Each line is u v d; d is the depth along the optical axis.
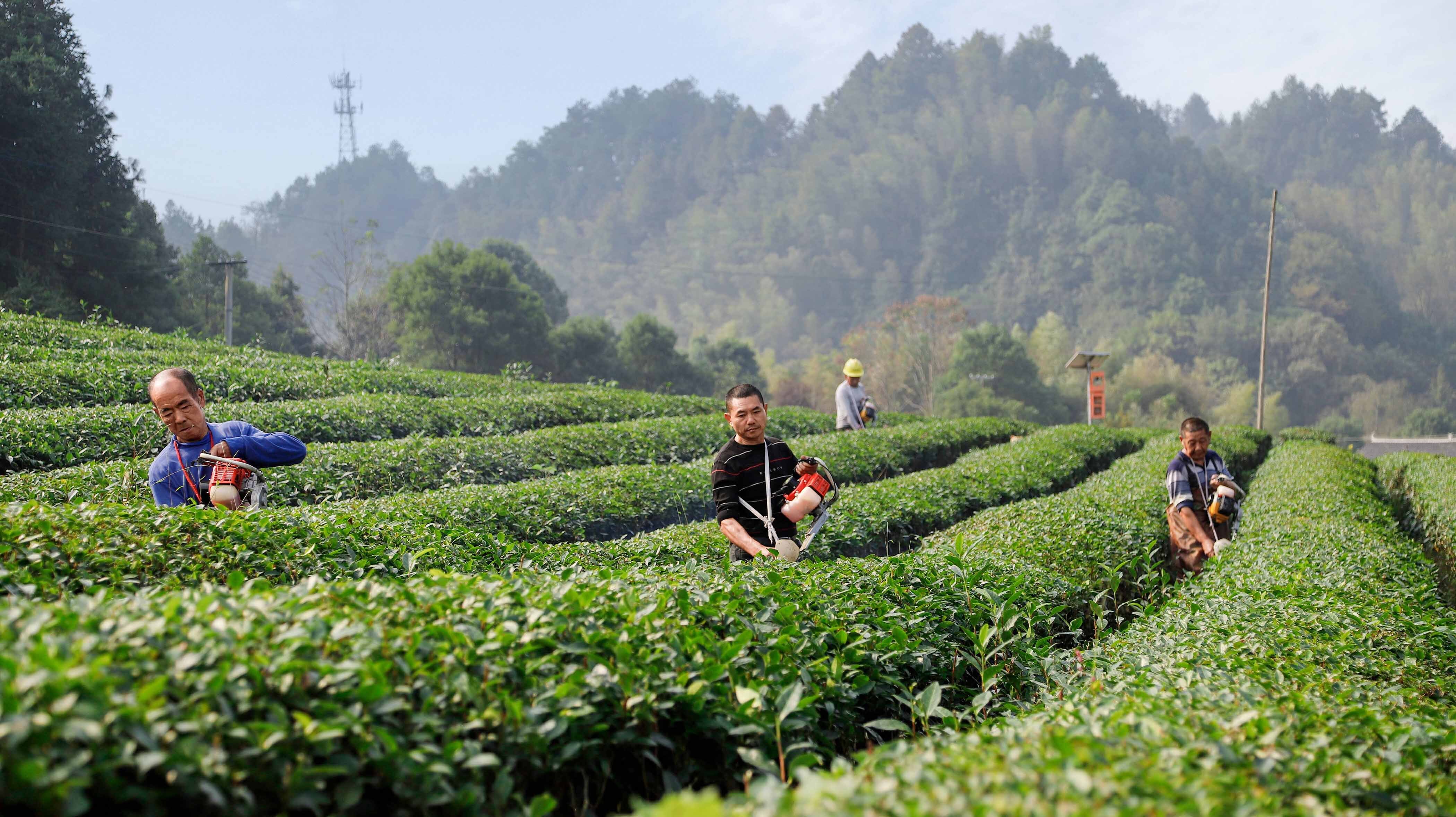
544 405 18.03
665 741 3.15
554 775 3.08
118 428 10.86
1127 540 8.16
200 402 5.49
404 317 62.22
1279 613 5.41
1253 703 3.46
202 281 57.81
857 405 17.84
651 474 11.06
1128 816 2.04
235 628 2.64
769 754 3.43
